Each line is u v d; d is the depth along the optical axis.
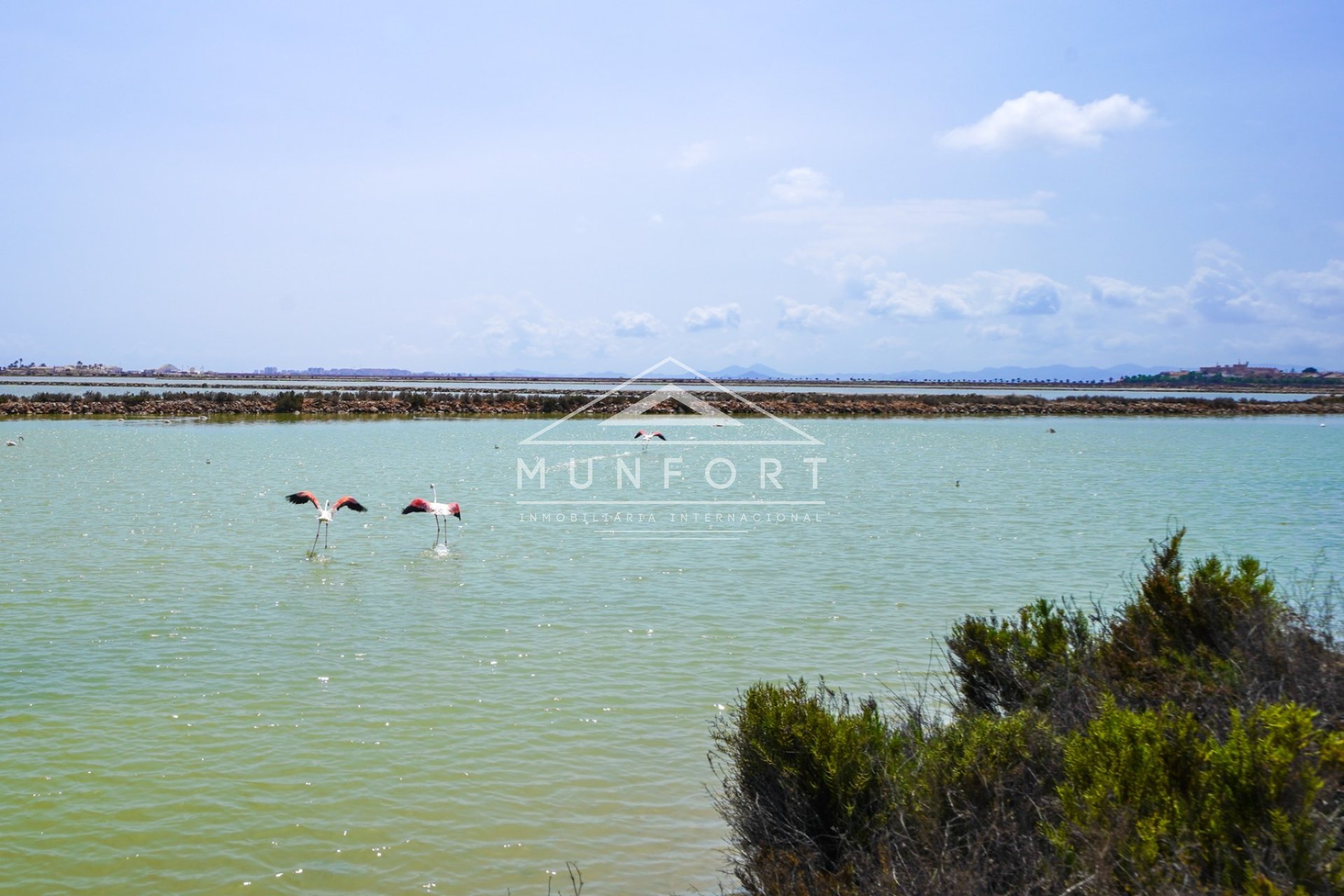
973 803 7.04
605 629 15.78
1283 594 14.17
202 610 16.81
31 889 7.96
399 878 8.22
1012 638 10.62
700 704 12.23
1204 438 68.31
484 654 14.37
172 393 108.25
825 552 22.86
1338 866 5.66
